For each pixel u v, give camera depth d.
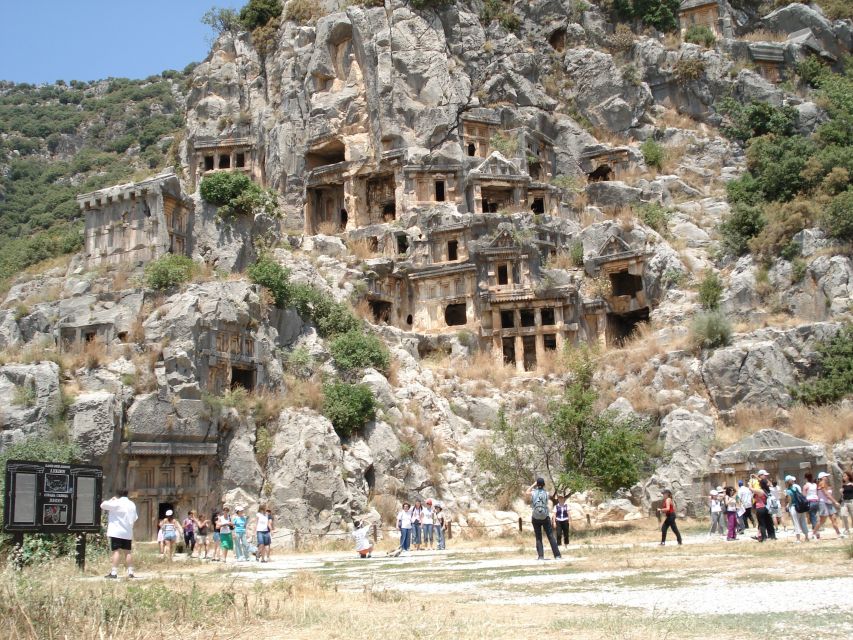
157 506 49.81
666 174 84.62
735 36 96.62
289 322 60.56
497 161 78.38
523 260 72.25
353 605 18.52
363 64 82.38
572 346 69.38
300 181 83.44
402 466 54.91
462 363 68.81
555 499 40.59
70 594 16.14
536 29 94.19
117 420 48.38
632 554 29.42
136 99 180.12
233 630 15.20
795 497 30.98
